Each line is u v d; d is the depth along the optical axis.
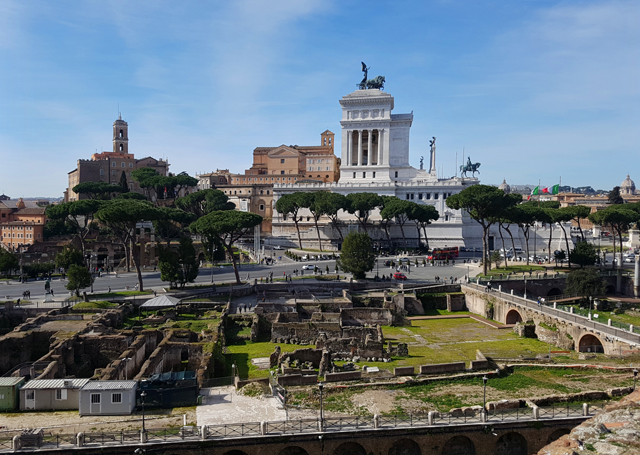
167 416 48.12
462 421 47.47
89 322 80.81
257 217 120.12
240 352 79.94
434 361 73.69
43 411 49.66
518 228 196.38
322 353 67.81
